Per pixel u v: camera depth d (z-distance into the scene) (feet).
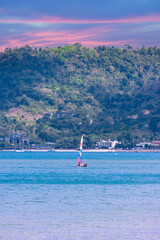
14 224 579.89
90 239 505.66
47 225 575.38
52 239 505.25
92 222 595.06
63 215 642.22
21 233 531.50
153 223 587.27
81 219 614.75
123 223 587.68
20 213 655.35
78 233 533.14
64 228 559.38
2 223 586.04
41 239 505.25
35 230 547.49
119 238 508.94
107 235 523.70
